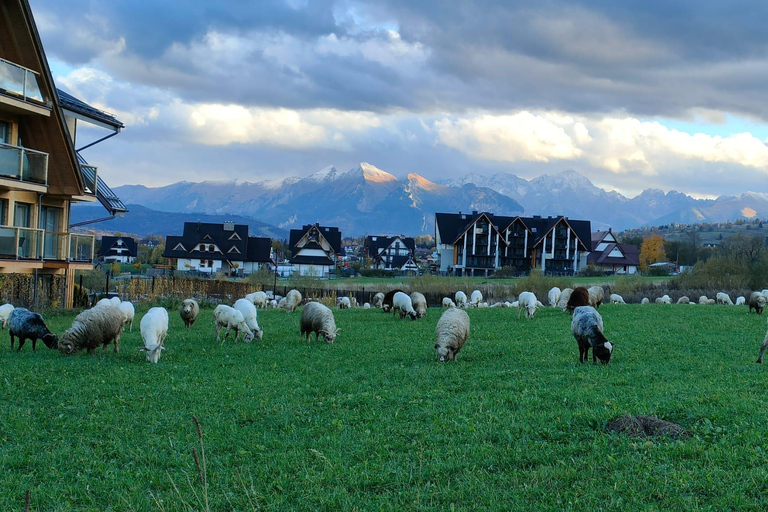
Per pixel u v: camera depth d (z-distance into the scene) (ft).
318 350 67.41
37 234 102.94
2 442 34.81
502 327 88.89
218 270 384.47
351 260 595.88
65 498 27.45
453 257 391.04
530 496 25.57
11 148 93.91
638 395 40.68
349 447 32.83
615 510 23.79
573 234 389.60
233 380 50.80
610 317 104.42
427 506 25.26
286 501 26.71
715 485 25.18
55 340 65.92
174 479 29.35
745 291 198.59
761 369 51.98
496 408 39.11
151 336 60.03
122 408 41.78
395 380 49.80
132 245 496.23
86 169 118.52
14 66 92.94
